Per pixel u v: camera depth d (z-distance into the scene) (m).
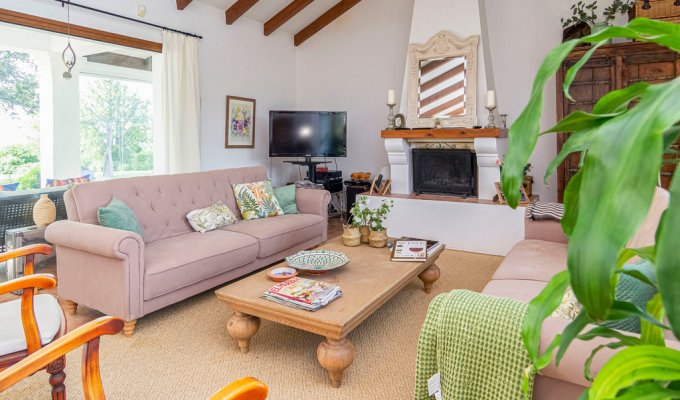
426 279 3.41
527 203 4.47
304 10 6.20
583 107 4.51
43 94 5.84
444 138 4.94
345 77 6.52
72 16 4.07
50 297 2.03
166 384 2.15
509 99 5.34
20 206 3.66
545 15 5.09
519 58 5.25
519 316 1.29
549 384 1.24
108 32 4.34
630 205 0.42
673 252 0.42
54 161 5.82
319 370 2.29
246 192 4.21
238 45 5.77
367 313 2.22
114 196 3.24
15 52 6.13
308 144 5.91
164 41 4.77
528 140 0.55
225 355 2.44
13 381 1.17
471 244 4.75
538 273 2.38
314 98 6.80
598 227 0.44
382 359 2.40
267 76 6.29
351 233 3.34
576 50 4.41
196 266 2.98
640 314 0.58
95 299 2.75
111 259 2.63
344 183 6.16
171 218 3.59
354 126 6.52
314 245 4.36
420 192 5.39
